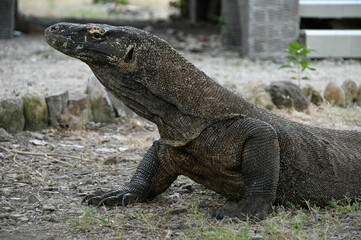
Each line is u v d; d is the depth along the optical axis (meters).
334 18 21.30
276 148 5.90
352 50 20.38
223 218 5.78
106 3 41.91
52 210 6.31
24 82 15.04
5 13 24.09
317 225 5.67
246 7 21.06
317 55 20.36
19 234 5.57
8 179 7.55
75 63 19.12
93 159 8.88
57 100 10.62
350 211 6.13
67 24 5.80
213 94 6.09
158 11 41.03
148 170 6.69
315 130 6.69
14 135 9.91
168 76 6.00
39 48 21.83
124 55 5.84
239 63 19.66
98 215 6.14
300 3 20.83
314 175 6.32
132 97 6.04
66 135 10.29
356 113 12.07
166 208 6.47
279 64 19.83
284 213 6.06
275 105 12.26
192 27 30.22
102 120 11.33
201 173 6.32
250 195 5.86
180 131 6.00
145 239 5.42
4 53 20.48
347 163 6.49
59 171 8.19
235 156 5.89
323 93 13.59
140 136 10.55
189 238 5.36
